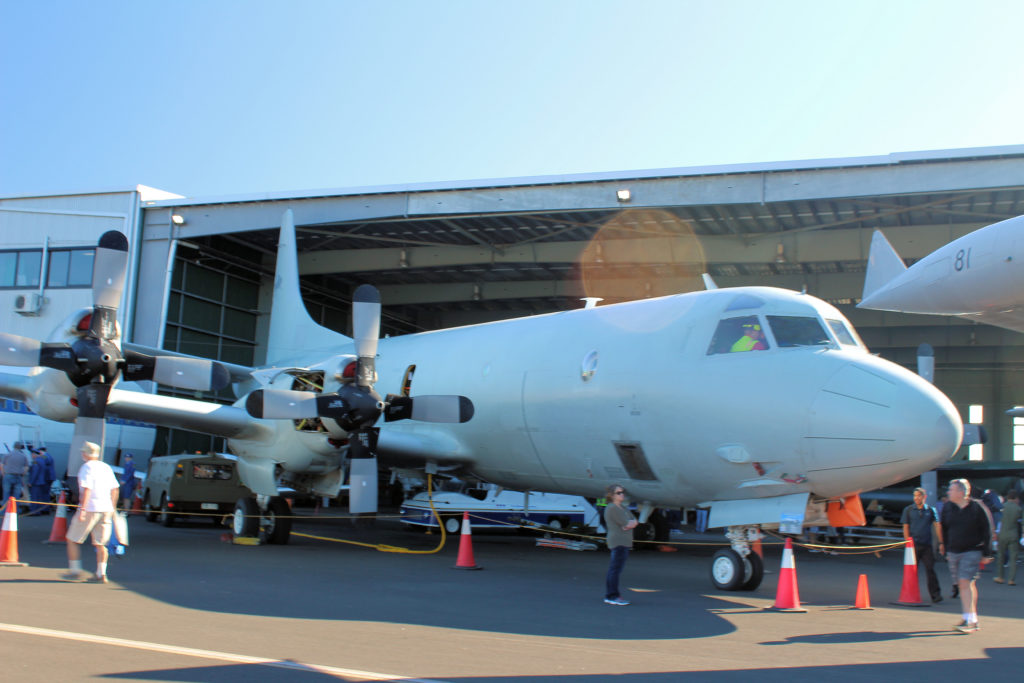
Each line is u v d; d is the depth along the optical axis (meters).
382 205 23.67
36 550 11.87
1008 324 20.31
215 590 8.66
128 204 25.59
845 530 18.97
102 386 11.01
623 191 21.41
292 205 24.44
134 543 13.59
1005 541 12.38
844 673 5.83
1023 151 18.31
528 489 15.05
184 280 26.98
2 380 12.46
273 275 30.36
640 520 13.04
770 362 10.23
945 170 19.02
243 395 17.69
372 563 11.88
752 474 10.25
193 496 17.47
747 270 29.48
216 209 25.00
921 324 33.44
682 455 11.01
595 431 12.17
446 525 17.75
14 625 6.32
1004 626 8.20
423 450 14.69
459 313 37.44
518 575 11.13
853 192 19.67
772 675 5.67
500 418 13.88
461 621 7.37
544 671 5.50
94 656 5.40
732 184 20.67
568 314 13.97
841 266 28.45
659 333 11.67
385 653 5.86
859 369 9.70
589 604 8.77
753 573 10.26
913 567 9.67
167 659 5.40
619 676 5.44
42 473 18.56
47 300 26.17
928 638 7.43
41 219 26.61
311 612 7.51
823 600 9.80
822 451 9.52
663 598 9.43
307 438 13.05
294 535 16.44
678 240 26.72
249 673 5.11
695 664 5.93
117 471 19.41
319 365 13.16
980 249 18.34
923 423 9.06
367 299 12.27
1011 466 22.62
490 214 22.84
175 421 13.05
